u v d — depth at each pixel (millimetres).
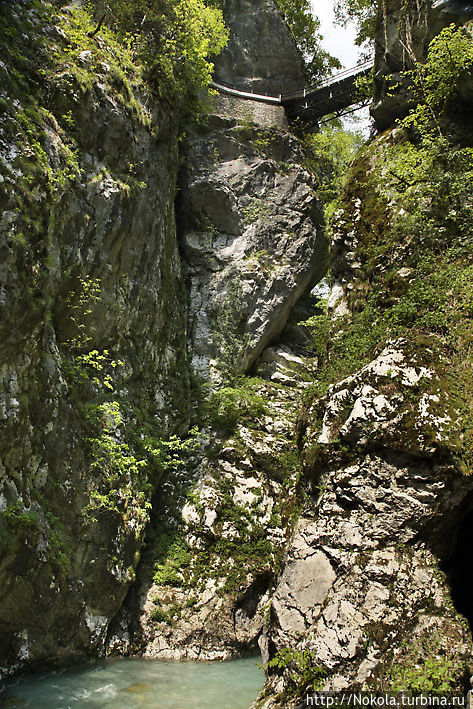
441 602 6750
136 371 12164
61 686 8398
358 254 11000
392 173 10781
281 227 18047
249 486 13734
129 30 13438
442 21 11109
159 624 10969
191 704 8211
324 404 8898
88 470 9641
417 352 7836
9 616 8062
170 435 13234
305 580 7441
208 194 17016
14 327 7809
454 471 6953
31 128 8750
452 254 9156
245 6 20953
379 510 7273
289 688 6680
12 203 7812
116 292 11164
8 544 7621
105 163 11000
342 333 9938
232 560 12352
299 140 20062
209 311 16422
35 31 10062
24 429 8055
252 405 15258
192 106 16922
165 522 12867
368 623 6586
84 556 9375
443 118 10867
